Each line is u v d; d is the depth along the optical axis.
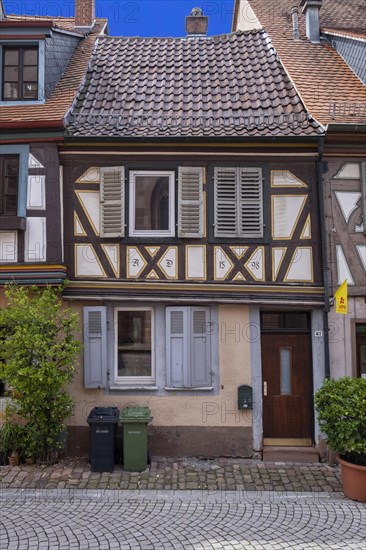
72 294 8.73
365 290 8.80
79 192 8.95
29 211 8.67
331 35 11.86
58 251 8.60
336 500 6.89
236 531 5.89
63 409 7.91
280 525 6.07
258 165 9.02
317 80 10.24
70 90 9.87
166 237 8.92
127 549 5.42
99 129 8.91
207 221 8.95
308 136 8.66
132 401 8.76
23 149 8.73
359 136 8.73
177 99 10.09
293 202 8.96
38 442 8.02
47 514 6.34
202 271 8.84
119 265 8.85
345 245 8.87
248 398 8.65
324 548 5.44
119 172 8.91
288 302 8.74
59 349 7.85
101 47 12.02
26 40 9.48
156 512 6.44
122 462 8.27
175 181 9.02
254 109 9.64
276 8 14.27
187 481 7.54
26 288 8.51
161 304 8.88
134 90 10.32
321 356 8.80
